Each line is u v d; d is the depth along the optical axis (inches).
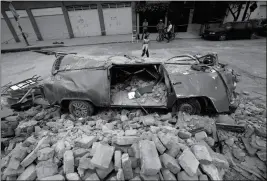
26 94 165.3
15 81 260.8
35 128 131.6
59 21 609.3
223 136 127.7
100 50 441.7
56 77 151.9
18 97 173.8
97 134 119.2
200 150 97.9
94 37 624.1
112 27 627.8
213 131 127.3
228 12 617.3
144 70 184.7
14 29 612.4
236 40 517.3
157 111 163.2
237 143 125.2
